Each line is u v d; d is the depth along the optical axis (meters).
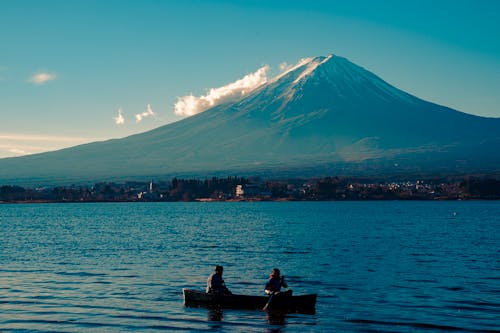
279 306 38.19
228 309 38.75
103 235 100.81
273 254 69.00
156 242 85.81
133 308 38.84
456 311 38.12
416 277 51.12
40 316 36.81
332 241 87.00
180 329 34.31
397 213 196.88
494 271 54.72
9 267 56.94
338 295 43.16
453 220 149.75
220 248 76.25
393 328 34.44
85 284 47.06
